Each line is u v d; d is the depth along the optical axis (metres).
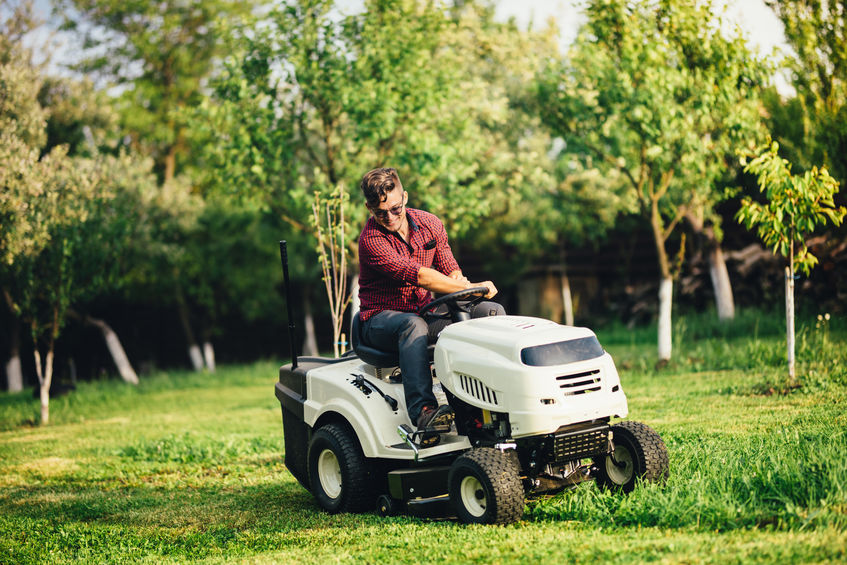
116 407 15.68
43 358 25.97
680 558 3.81
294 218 13.98
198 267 22.77
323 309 27.14
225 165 13.00
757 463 5.00
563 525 4.68
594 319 23.27
